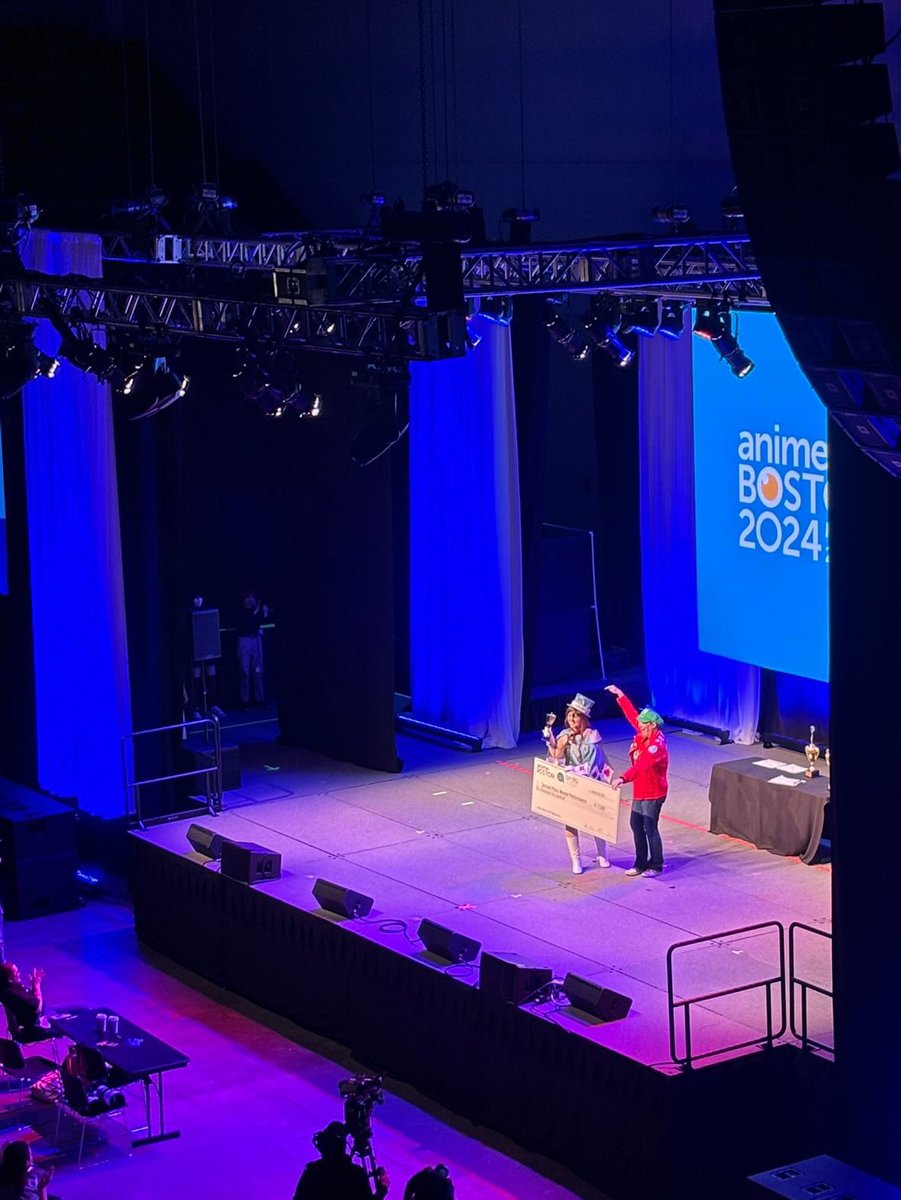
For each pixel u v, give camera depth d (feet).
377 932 50.70
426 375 69.67
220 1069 50.70
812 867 54.95
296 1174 44.83
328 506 68.13
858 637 39.93
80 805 67.05
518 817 61.16
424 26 63.36
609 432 75.51
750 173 23.65
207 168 71.20
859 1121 41.11
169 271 57.62
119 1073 45.96
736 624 65.82
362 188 68.18
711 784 58.44
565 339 56.03
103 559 64.23
